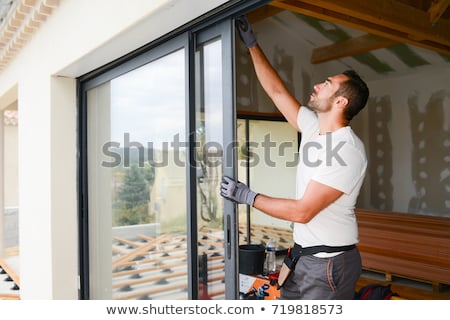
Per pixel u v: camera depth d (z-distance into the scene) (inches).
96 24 103.8
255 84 227.5
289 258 87.3
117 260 122.0
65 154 139.6
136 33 93.4
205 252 86.4
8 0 144.6
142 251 109.7
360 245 205.3
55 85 137.7
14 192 414.3
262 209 77.4
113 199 124.3
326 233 80.1
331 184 75.9
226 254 80.0
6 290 197.9
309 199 75.9
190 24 86.6
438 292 175.5
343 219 81.3
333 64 260.7
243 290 159.0
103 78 127.5
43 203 145.9
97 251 134.4
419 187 248.1
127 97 115.6
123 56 113.0
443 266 169.9
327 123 87.2
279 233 237.9
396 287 183.9
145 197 106.7
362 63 253.4
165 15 82.4
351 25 156.6
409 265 181.3
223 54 81.0
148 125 105.7
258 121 232.5
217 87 83.1
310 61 249.4
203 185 86.6
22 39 165.3
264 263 184.9
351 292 82.4
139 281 108.9
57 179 138.3
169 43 95.4
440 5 151.6
